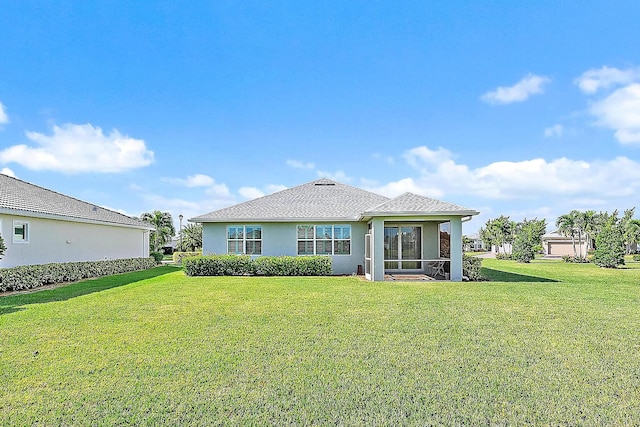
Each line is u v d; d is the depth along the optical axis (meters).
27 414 3.70
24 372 4.80
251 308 8.98
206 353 5.53
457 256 15.26
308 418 3.61
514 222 47.94
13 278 12.30
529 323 7.36
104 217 20.56
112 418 3.62
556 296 10.74
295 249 18.94
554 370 4.87
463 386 4.35
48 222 16.00
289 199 20.92
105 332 6.74
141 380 4.53
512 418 3.62
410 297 10.60
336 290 12.15
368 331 6.76
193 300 10.16
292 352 5.57
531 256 31.58
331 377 4.61
